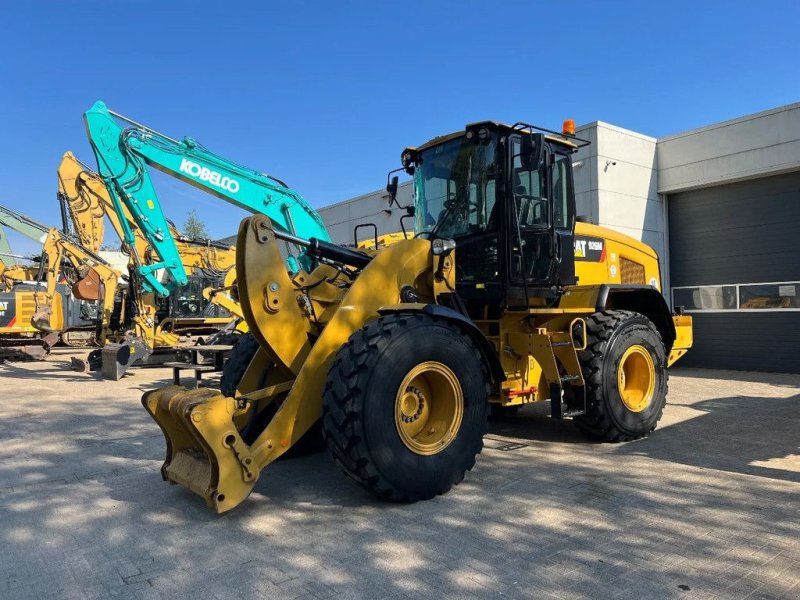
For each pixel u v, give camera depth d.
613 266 7.78
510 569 3.15
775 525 3.72
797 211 11.37
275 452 4.01
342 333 4.35
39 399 9.31
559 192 6.01
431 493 4.21
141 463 5.37
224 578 3.10
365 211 17.64
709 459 5.27
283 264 4.37
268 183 8.90
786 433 6.30
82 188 13.30
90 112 9.82
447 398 4.44
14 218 20.50
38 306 16.39
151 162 8.80
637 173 12.59
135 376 12.52
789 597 2.84
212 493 3.72
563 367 5.74
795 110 11.03
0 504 4.30
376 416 3.93
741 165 11.78
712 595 2.86
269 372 5.04
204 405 3.71
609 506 4.09
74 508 4.19
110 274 14.36
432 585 2.99
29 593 2.97
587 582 3.00
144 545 3.53
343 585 3.00
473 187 5.55
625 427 5.85
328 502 4.23
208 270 15.91
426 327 4.26
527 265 5.56
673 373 11.81
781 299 11.62
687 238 12.99
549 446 5.80
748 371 12.05
